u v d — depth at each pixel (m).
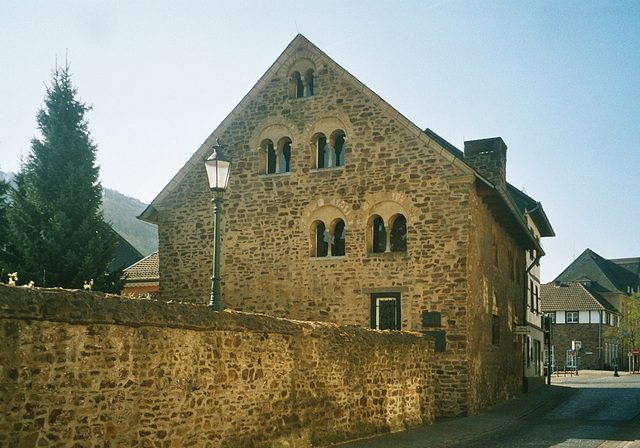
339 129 21.91
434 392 18.31
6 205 23.41
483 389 21.20
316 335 13.28
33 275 20.73
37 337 7.92
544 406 24.02
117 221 106.56
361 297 20.84
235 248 22.78
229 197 23.11
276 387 12.09
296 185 22.23
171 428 9.73
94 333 8.63
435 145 20.36
